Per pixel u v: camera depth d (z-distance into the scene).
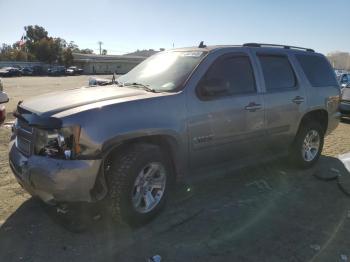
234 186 5.16
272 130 5.19
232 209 4.41
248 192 4.95
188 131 4.12
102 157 3.44
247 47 5.05
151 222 4.01
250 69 4.94
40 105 3.76
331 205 4.59
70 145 3.37
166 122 3.90
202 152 4.34
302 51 6.01
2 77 56.28
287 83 5.49
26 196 4.58
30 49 90.81
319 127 6.05
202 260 3.36
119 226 3.90
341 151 7.28
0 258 3.30
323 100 6.02
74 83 38.97
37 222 3.94
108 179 3.65
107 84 4.94
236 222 4.09
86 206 4.04
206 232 3.85
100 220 3.98
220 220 4.12
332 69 6.50
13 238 3.62
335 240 3.75
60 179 3.33
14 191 4.71
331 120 6.36
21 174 3.65
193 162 4.32
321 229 3.97
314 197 4.84
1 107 5.91
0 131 8.24
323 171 5.80
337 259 3.41
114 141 3.50
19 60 88.81
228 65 4.67
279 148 5.52
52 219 3.97
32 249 3.45
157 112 3.85
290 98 5.39
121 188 3.58
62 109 3.55
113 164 3.66
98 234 3.74
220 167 4.73
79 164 3.35
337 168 6.07
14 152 3.88
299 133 5.74
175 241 3.67
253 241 3.70
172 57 4.82
